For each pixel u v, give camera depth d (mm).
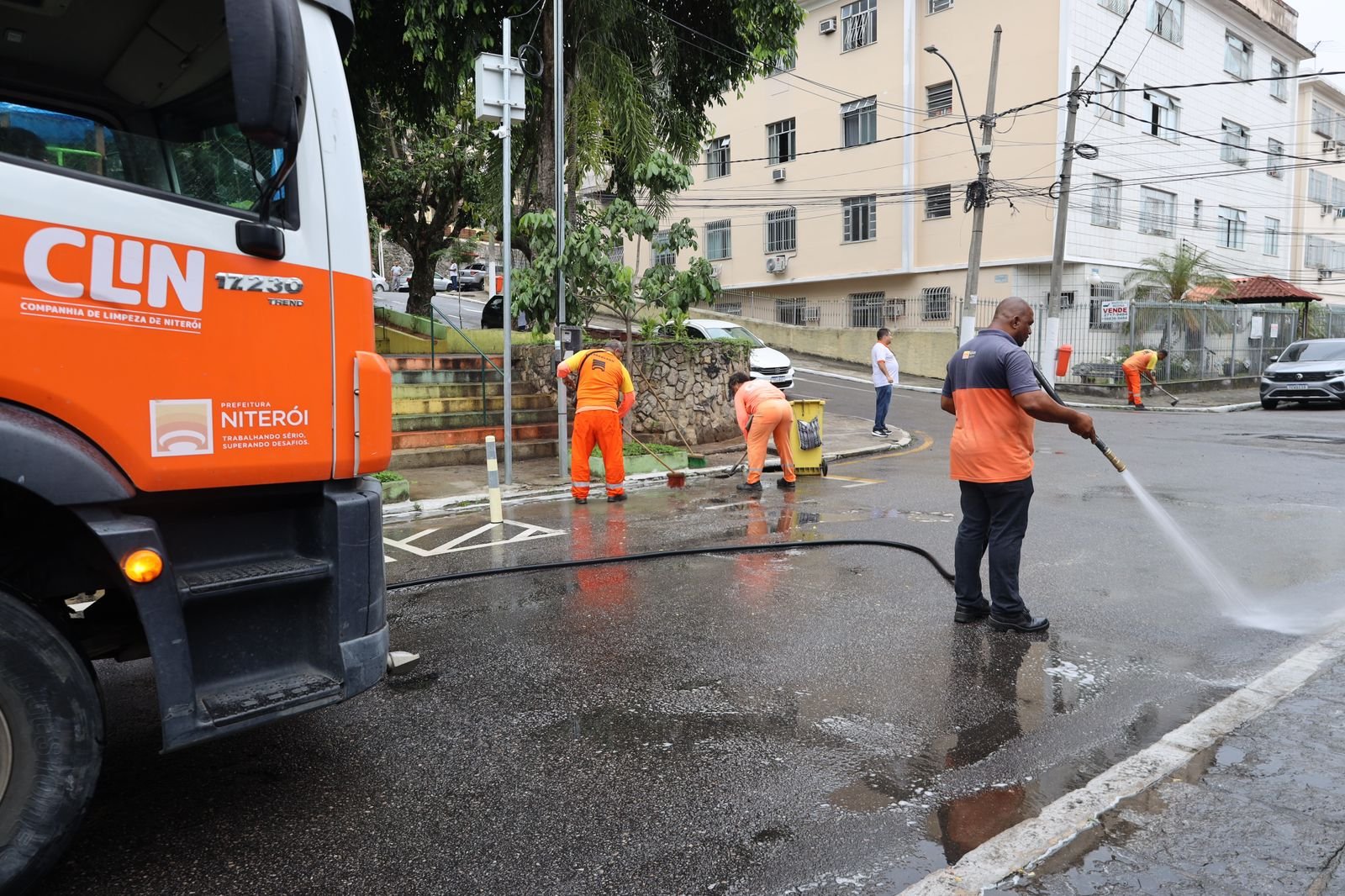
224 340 2896
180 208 2805
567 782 3562
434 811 3342
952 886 2770
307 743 3947
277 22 2541
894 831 3170
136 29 2939
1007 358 5109
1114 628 5391
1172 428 16953
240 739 3998
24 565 2957
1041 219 26781
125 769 3723
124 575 2701
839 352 31312
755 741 3928
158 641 2762
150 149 2947
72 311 2613
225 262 2893
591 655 5047
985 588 6441
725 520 8797
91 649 3221
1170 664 4801
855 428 16875
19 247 2521
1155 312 25453
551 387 13812
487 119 10445
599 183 19625
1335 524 8117
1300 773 3443
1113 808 3211
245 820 3285
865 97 30578
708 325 21188
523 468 11883
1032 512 8820
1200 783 3389
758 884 2855
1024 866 2869
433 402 12906
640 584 6504
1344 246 41500
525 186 17328
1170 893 2703
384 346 17422
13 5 2891
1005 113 22578
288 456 3043
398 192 20188
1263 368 29891
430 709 4320
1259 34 33688
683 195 36875
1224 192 33062
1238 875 2787
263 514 3160
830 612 5781
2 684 2533
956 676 4668
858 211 31500
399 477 9969
